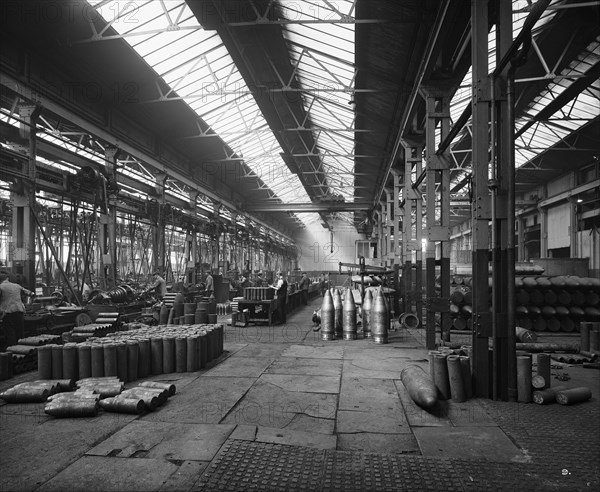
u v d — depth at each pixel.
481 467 3.08
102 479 2.90
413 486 2.81
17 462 3.16
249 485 2.83
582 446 3.45
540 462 3.16
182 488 2.79
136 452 3.33
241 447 3.41
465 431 3.79
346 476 2.95
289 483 2.85
